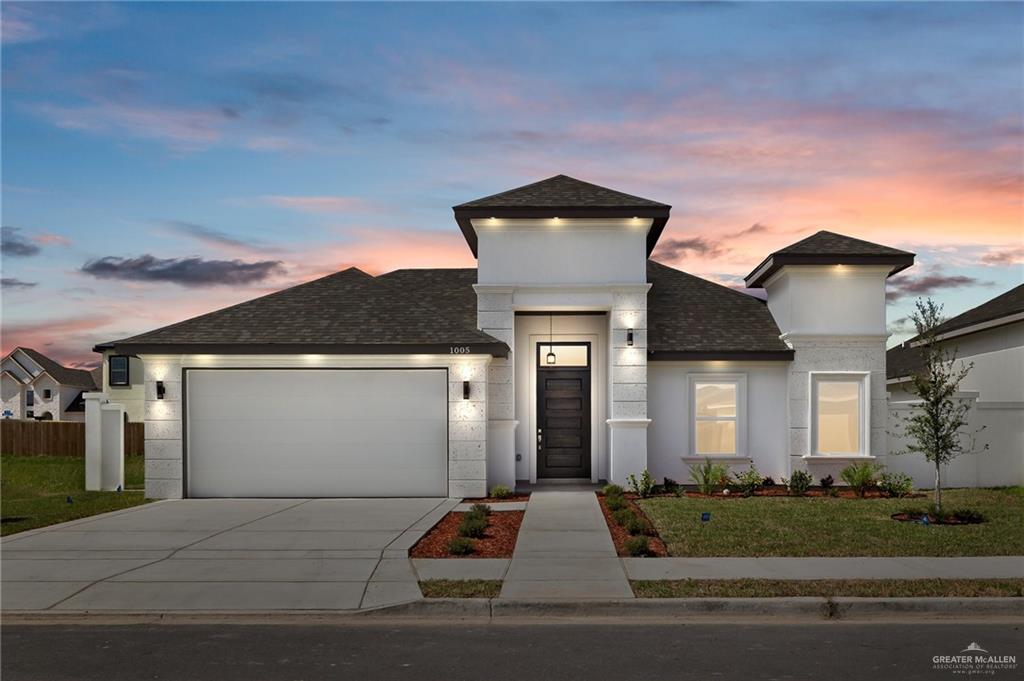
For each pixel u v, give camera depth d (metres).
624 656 6.96
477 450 16.48
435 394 16.69
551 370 18.94
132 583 9.27
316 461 16.66
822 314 18.03
